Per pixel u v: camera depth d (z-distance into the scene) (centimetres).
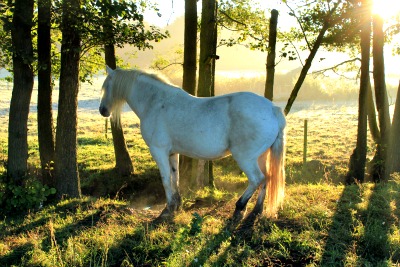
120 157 1091
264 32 1147
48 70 782
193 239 499
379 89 1046
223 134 559
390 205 582
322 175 1068
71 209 664
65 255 471
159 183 1029
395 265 419
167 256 471
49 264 450
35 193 687
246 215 592
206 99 586
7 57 903
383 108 1041
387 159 886
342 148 1419
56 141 743
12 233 570
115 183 1034
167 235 521
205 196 782
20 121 697
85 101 2908
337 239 483
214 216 611
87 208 658
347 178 982
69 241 495
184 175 953
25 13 660
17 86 691
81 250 478
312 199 653
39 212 661
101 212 627
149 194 999
